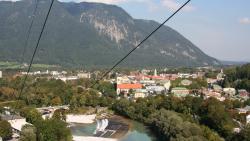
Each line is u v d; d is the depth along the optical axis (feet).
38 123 581.53
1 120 624.18
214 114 652.07
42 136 537.24
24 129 561.84
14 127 654.12
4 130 574.56
